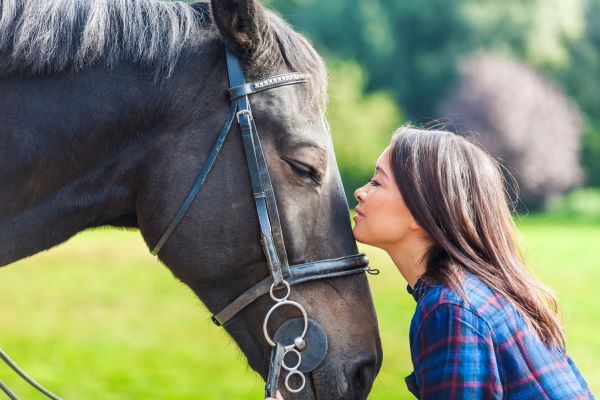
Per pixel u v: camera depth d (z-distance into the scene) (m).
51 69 3.02
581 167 55.81
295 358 3.16
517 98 50.88
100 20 3.06
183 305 14.02
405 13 57.00
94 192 3.13
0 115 3.00
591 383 8.87
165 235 3.13
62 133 3.04
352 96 45.78
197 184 3.07
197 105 3.10
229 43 3.05
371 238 3.19
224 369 9.34
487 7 58.16
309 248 3.12
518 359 2.80
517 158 50.56
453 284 2.86
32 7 3.03
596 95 58.72
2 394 5.29
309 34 52.25
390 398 7.68
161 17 3.17
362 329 3.21
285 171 3.07
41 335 11.02
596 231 36.41
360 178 44.22
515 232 3.17
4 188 3.01
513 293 2.96
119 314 12.95
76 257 21.06
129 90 3.08
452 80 54.53
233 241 3.10
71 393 7.99
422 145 3.10
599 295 16.45
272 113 3.07
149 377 8.83
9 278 16.88
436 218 3.03
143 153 3.13
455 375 2.73
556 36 58.91
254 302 3.16
